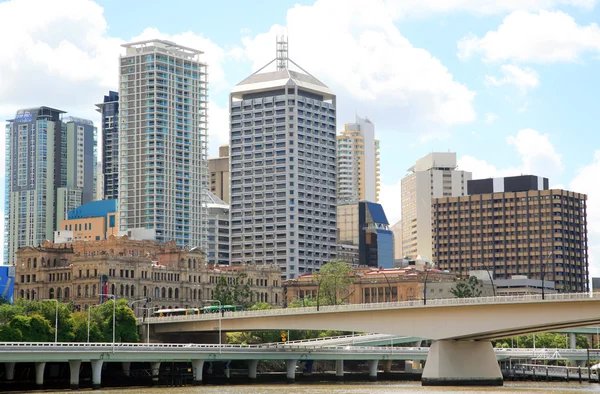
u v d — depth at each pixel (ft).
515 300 651.66
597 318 617.21
